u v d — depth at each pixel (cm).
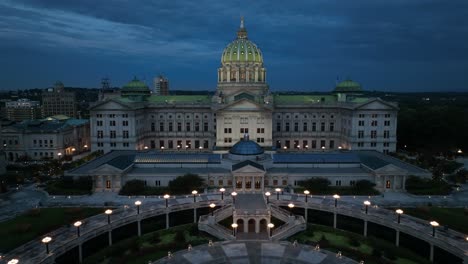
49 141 16362
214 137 17712
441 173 12638
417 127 17500
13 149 16262
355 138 16150
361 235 8631
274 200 9975
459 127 17350
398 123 18175
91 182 11650
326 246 7869
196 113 17725
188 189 11275
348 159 13050
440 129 17138
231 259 7269
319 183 11375
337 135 17650
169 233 8644
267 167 12581
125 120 16325
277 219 9388
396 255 7631
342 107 17025
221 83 17738
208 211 9900
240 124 15900
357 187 11462
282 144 17775
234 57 17575
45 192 11412
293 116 17612
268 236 8394
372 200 10625
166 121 17838
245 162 11812
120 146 16438
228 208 9381
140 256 7481
